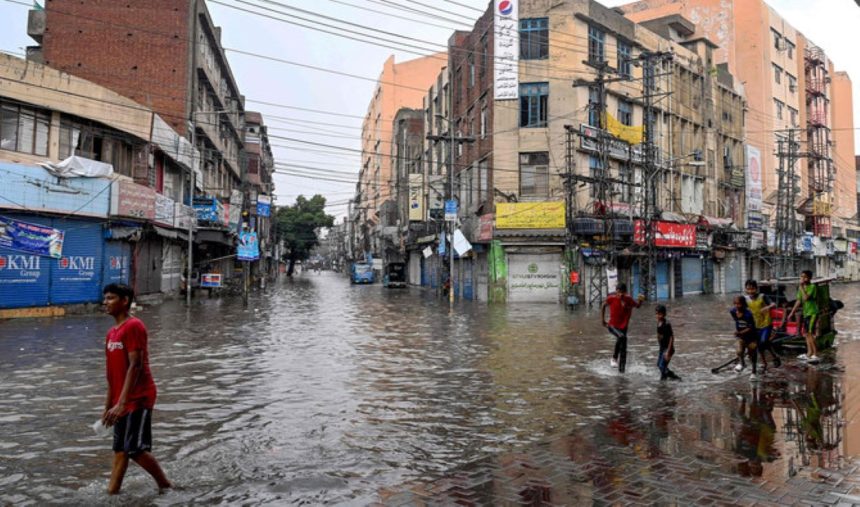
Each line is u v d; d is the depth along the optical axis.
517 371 10.30
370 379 9.52
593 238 29.12
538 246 29.09
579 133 27.88
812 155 45.00
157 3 30.48
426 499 4.56
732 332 16.66
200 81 33.94
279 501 4.54
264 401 7.95
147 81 30.19
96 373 9.68
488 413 7.38
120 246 22.48
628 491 4.68
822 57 58.38
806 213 52.59
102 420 4.64
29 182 18.47
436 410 7.52
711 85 40.47
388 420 7.03
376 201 73.12
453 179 37.00
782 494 4.57
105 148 22.45
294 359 11.41
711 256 38.91
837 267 59.62
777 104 50.09
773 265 43.91
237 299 30.55
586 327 17.78
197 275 33.03
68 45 30.16
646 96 29.78
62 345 12.82
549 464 5.38
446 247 36.22
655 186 32.44
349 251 102.94
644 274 31.53
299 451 5.84
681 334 16.19
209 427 6.68
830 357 11.66
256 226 51.22
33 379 9.20
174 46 30.44
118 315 4.75
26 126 19.34
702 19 47.38
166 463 5.43
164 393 8.38
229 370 10.19
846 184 64.44
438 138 31.16
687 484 4.81
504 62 30.20
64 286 19.89
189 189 30.81
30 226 18.66
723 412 7.30
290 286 50.28
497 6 30.31
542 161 29.89
